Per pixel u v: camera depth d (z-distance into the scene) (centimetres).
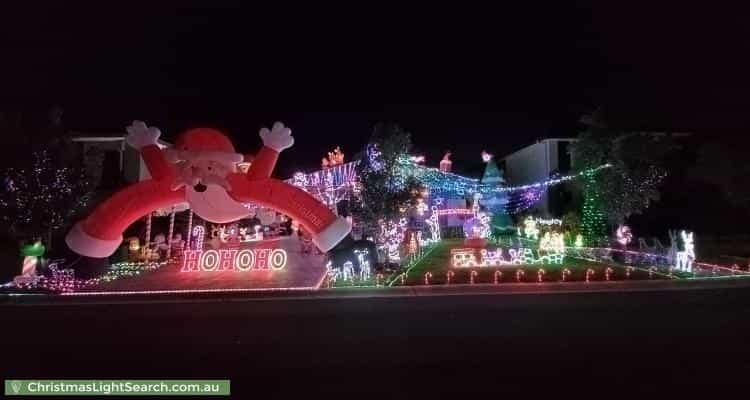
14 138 1719
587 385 673
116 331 1065
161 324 1134
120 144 2925
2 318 1222
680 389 653
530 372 733
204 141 1397
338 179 2278
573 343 895
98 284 1670
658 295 1391
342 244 1797
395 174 1919
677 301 1310
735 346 865
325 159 2923
